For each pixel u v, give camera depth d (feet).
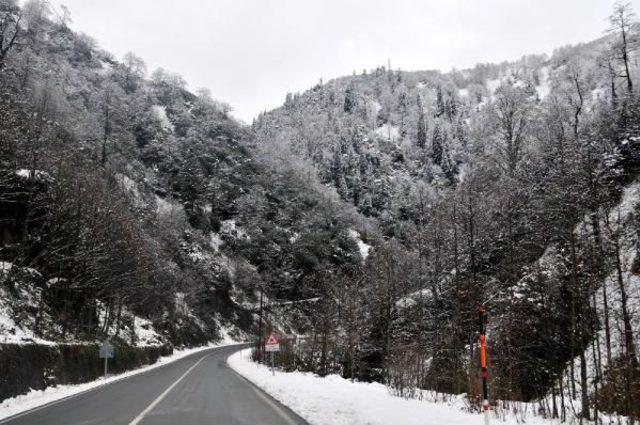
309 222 345.31
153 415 38.09
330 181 487.20
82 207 112.37
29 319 94.58
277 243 342.64
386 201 437.58
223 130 449.06
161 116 439.22
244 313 287.69
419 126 599.98
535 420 44.86
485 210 96.12
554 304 60.34
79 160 145.38
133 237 131.54
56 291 110.52
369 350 118.73
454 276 95.66
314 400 46.29
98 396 54.49
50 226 108.78
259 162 431.43
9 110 105.40
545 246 85.15
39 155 107.55
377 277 118.01
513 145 155.12
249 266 316.60
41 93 215.72
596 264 53.16
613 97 138.82
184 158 368.48
